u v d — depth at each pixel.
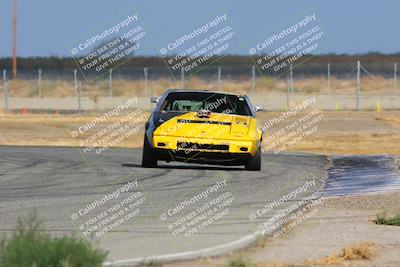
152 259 26.66
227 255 27.78
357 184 49.19
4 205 39.22
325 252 28.23
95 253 22.61
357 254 27.39
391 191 45.12
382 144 90.06
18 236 23.11
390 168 58.31
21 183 48.44
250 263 25.50
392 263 26.55
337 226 33.81
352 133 102.94
